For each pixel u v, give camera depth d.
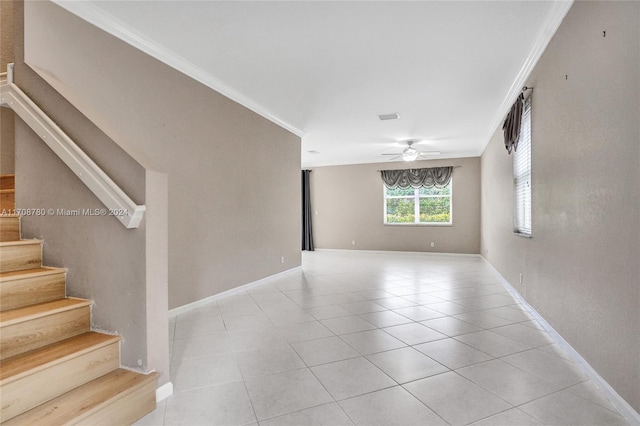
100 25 2.63
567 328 2.46
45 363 1.51
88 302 1.92
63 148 1.90
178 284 3.43
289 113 5.10
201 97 3.71
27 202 2.13
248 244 4.62
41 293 1.89
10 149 2.73
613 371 1.82
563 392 1.91
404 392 1.92
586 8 2.14
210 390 1.95
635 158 1.64
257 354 2.46
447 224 8.71
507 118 4.25
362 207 9.53
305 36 2.95
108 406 1.53
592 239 2.07
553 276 2.76
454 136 6.62
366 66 3.53
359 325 3.09
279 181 5.43
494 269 6.04
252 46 3.12
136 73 2.96
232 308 3.66
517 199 4.19
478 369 2.20
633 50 1.64
